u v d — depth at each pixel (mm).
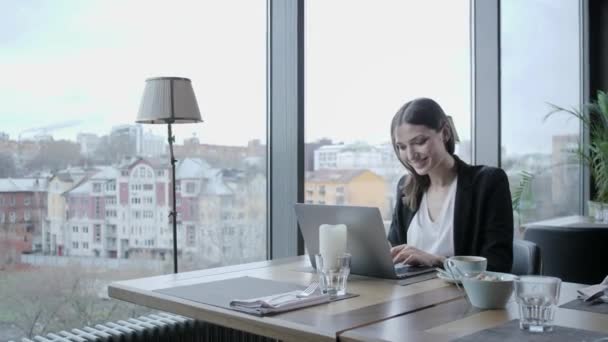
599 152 4660
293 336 1242
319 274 1591
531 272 2074
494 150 4066
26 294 2094
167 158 2469
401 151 2098
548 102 4879
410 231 2150
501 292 1356
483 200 1989
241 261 2744
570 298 1461
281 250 2816
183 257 2521
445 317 1301
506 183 2016
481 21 4082
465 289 1425
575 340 1113
